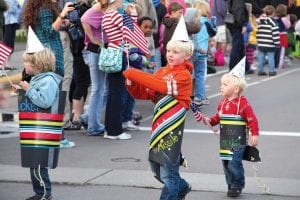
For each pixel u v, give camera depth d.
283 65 33.44
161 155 10.93
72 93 19.14
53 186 13.37
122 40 16.48
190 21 20.77
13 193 12.91
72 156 15.62
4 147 16.69
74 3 17.25
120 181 13.59
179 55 10.93
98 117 17.80
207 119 12.45
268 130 18.52
